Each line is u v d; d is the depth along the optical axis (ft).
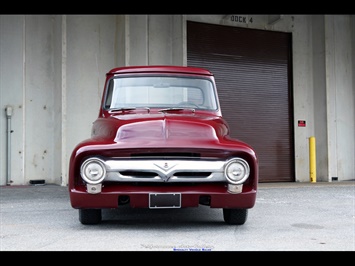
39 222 15.25
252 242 12.26
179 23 33.30
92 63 31.83
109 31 32.48
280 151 38.40
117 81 17.07
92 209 13.93
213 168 12.70
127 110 16.12
